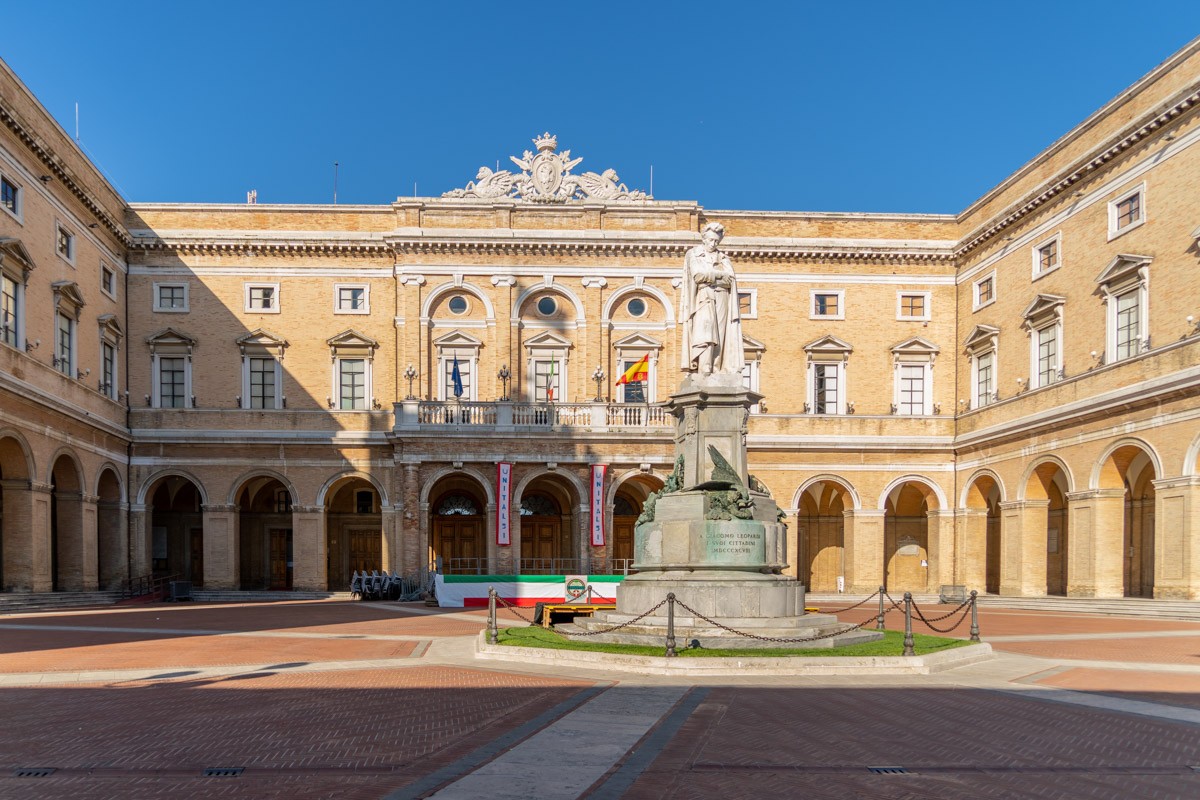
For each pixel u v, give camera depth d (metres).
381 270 53.62
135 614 36.75
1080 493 41.97
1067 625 31.44
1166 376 36.56
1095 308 42.31
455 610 39.50
